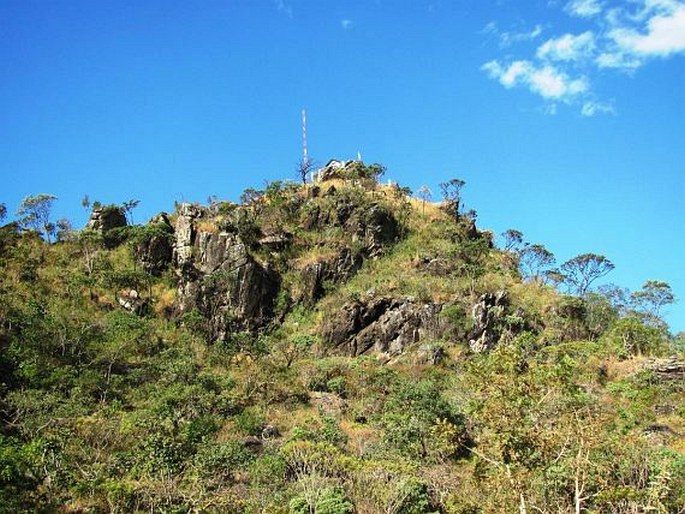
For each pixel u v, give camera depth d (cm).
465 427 4216
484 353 6650
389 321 7175
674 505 2584
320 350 7044
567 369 2520
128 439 3959
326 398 5538
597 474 2467
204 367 6019
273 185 9338
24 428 3875
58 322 5812
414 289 7581
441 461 3850
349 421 5109
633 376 5562
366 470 3316
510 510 2244
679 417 4691
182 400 4678
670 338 7275
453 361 6638
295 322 7569
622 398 5122
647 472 2800
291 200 9162
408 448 4081
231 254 7619
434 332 7019
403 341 7019
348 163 10538
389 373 6000
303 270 8006
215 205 8944
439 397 4584
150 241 7850
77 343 5691
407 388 4838
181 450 3650
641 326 6581
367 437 4578
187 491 3142
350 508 2983
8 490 2944
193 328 6950
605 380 5688
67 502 3078
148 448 3588
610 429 3200
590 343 6688
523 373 2447
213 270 7575
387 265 8344
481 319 7025
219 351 6397
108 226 8369
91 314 6669
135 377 5381
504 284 7938
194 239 7900
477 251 8600
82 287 7075
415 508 3047
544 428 2314
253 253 8038
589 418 2366
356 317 7238
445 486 3259
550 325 7412
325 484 3247
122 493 3041
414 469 3412
